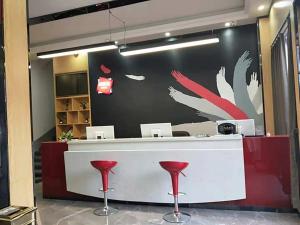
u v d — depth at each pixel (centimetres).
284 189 382
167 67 690
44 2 473
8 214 247
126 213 413
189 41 520
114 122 730
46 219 399
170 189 413
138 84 712
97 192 456
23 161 307
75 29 620
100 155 452
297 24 347
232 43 636
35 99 804
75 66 760
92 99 749
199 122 664
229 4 528
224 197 391
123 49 559
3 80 288
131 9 525
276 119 523
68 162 477
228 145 394
